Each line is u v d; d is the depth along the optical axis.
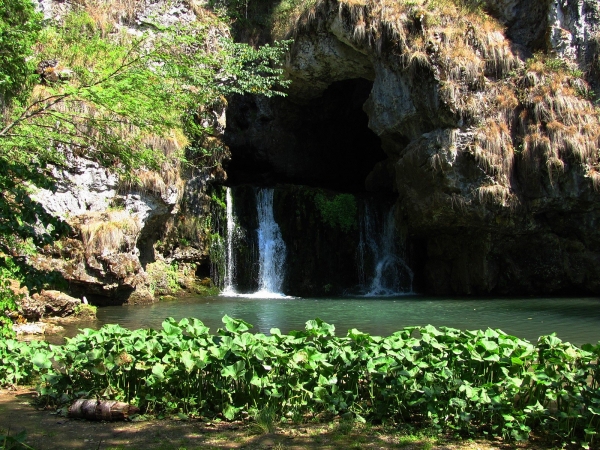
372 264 23.03
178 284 19.86
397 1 20.64
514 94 19.59
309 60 23.11
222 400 5.55
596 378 5.18
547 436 4.96
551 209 19.55
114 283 16.09
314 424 5.31
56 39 13.55
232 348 5.43
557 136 18.78
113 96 8.94
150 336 6.16
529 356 5.25
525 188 19.30
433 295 20.95
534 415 4.96
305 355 5.41
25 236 4.50
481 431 5.12
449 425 5.12
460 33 20.02
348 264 22.86
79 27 17.45
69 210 15.45
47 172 7.85
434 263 22.42
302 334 6.00
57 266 14.88
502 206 18.95
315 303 17.41
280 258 22.39
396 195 24.48
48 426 5.25
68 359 6.11
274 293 21.55
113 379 5.90
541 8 20.64
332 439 4.89
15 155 8.59
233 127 26.78
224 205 21.62
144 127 9.79
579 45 20.02
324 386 5.58
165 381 5.62
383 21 20.45
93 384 6.01
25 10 9.45
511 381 5.04
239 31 24.91
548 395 5.17
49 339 10.77
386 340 5.73
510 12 21.16
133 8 19.45
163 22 20.06
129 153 9.41
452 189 19.28
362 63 22.48
